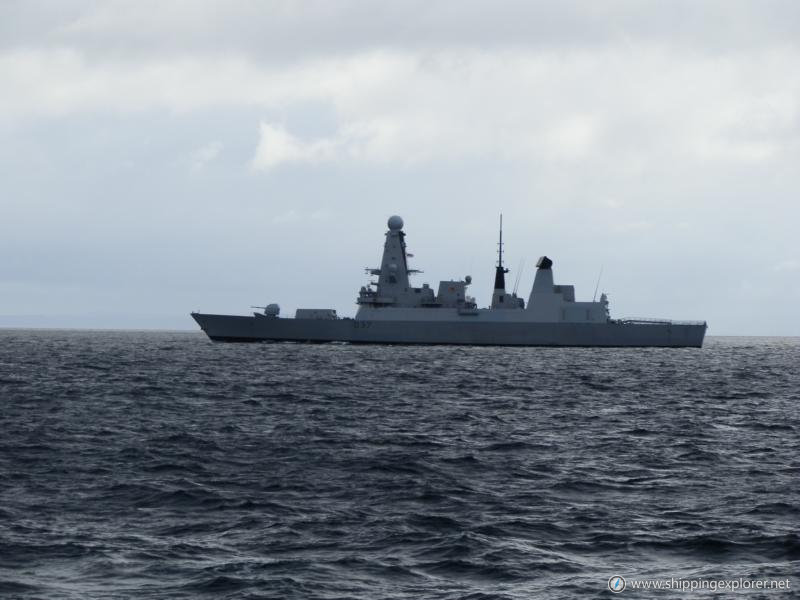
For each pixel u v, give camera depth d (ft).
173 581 120.57
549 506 166.91
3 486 180.65
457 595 115.75
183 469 201.05
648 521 154.81
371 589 117.91
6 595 114.73
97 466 204.03
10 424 276.00
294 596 114.73
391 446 238.89
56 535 142.51
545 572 125.70
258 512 159.74
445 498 172.76
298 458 217.77
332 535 144.46
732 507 166.30
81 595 114.93
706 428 289.12
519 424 294.66
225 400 362.94
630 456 226.38
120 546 136.46
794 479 195.93
